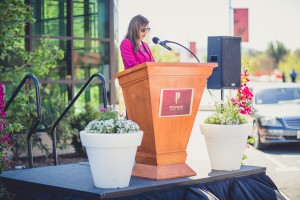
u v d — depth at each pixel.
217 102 6.06
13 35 8.41
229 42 7.04
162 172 5.18
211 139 5.73
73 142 10.70
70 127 10.30
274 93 13.30
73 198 4.79
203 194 5.02
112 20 12.27
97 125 4.80
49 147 10.47
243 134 5.69
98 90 12.12
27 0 11.27
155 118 5.10
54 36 11.62
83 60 11.97
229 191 5.52
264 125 12.22
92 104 10.96
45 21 11.55
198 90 5.34
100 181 4.79
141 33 5.61
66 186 4.91
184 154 5.38
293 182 8.59
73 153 11.06
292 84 13.74
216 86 7.03
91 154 4.77
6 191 5.35
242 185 5.57
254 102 13.12
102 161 4.71
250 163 10.48
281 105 12.77
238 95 6.90
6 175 5.63
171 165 5.29
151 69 4.91
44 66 9.27
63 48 11.75
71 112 10.38
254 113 12.79
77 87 11.88
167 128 5.21
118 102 13.80
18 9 8.33
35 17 11.42
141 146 5.37
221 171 5.65
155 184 4.92
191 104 5.32
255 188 5.71
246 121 5.91
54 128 7.03
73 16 11.84
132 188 4.74
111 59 12.27
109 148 4.66
